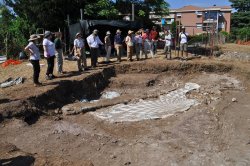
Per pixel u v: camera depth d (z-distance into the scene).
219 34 34.06
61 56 15.50
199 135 9.98
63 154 8.61
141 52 20.38
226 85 17.23
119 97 14.85
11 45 23.59
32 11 25.77
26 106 11.13
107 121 11.42
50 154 8.56
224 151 8.91
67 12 25.72
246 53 23.45
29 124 10.66
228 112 12.35
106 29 22.53
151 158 8.41
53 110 12.16
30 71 16.59
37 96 11.91
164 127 10.77
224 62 19.84
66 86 13.78
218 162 8.24
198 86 17.06
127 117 11.93
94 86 15.45
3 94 12.15
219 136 9.96
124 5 28.86
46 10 25.42
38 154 8.44
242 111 12.49
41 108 11.80
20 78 14.68
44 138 9.55
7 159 7.70
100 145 9.23
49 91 12.59
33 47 12.82
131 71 18.23
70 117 11.75
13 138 9.41
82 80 14.67
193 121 11.20
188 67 18.73
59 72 15.60
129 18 27.55
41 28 26.61
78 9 25.77
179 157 8.45
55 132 10.02
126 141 9.55
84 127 10.69
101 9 25.31
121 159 8.38
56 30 27.03
